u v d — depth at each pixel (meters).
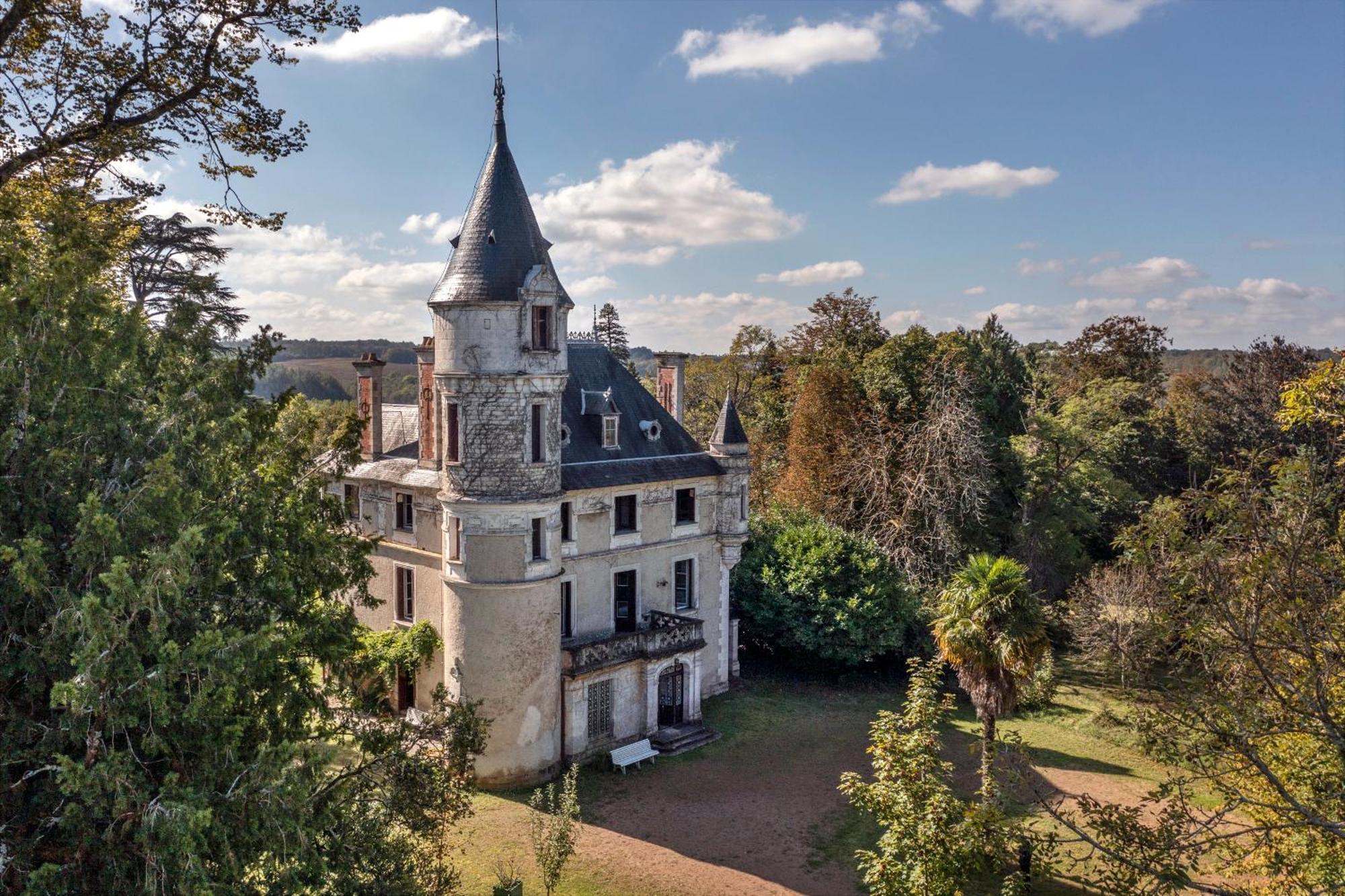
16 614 13.88
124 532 13.43
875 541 46.28
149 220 45.19
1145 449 70.31
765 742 35.56
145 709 13.38
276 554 16.77
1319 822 12.60
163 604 13.12
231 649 13.01
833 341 75.69
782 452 67.12
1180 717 15.78
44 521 13.97
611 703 33.72
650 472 37.09
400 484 36.06
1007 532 55.19
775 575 42.94
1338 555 14.15
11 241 15.52
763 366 82.62
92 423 14.47
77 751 13.95
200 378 16.16
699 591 39.84
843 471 53.75
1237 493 14.60
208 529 14.77
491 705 29.91
